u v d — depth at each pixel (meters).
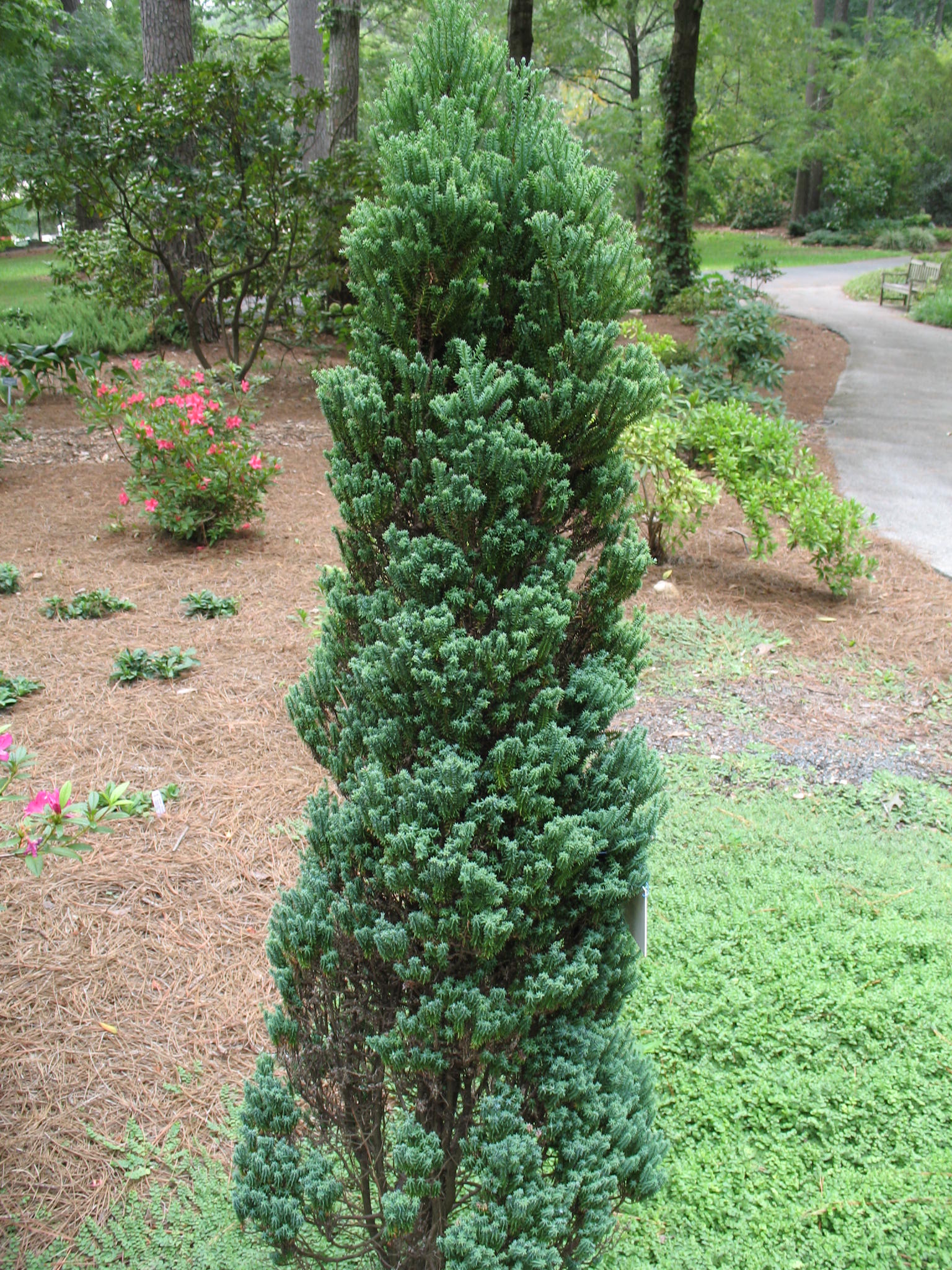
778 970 3.17
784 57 27.42
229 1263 2.29
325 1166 1.88
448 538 1.75
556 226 1.71
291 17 17.73
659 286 17.92
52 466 9.16
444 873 1.62
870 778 4.43
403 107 1.90
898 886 3.64
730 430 7.23
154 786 4.20
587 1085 1.77
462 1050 1.73
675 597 6.49
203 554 7.08
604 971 1.85
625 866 1.85
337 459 1.87
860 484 9.25
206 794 4.18
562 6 23.78
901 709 5.08
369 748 1.76
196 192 10.28
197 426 7.09
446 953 1.67
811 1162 2.57
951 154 41.47
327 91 15.08
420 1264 1.96
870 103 32.00
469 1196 1.94
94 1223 2.39
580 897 1.81
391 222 1.74
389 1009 1.86
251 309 11.80
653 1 25.17
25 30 15.82
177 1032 2.98
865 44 33.56
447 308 1.77
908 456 10.30
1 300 19.62
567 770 1.86
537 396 1.76
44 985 3.14
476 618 1.74
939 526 8.02
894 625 6.07
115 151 9.75
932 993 3.05
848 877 3.69
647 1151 1.85
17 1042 2.91
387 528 1.81
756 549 6.96
